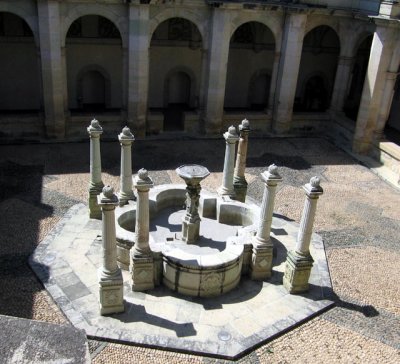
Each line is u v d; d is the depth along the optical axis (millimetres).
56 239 17281
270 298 15055
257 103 36438
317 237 19031
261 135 30656
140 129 28078
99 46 31000
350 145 29625
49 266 15703
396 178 25516
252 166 25625
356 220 20875
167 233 17406
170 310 14141
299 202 21906
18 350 4383
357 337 13742
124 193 18016
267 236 15617
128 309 14016
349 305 15086
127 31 26125
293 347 13164
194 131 29781
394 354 13234
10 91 30547
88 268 15750
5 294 14320
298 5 27859
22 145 26016
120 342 12797
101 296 13438
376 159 27641
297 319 14125
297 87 36281
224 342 13008
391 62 26359
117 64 31828
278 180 14742
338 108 31344
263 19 28109
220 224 18391
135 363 12203
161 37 31750
